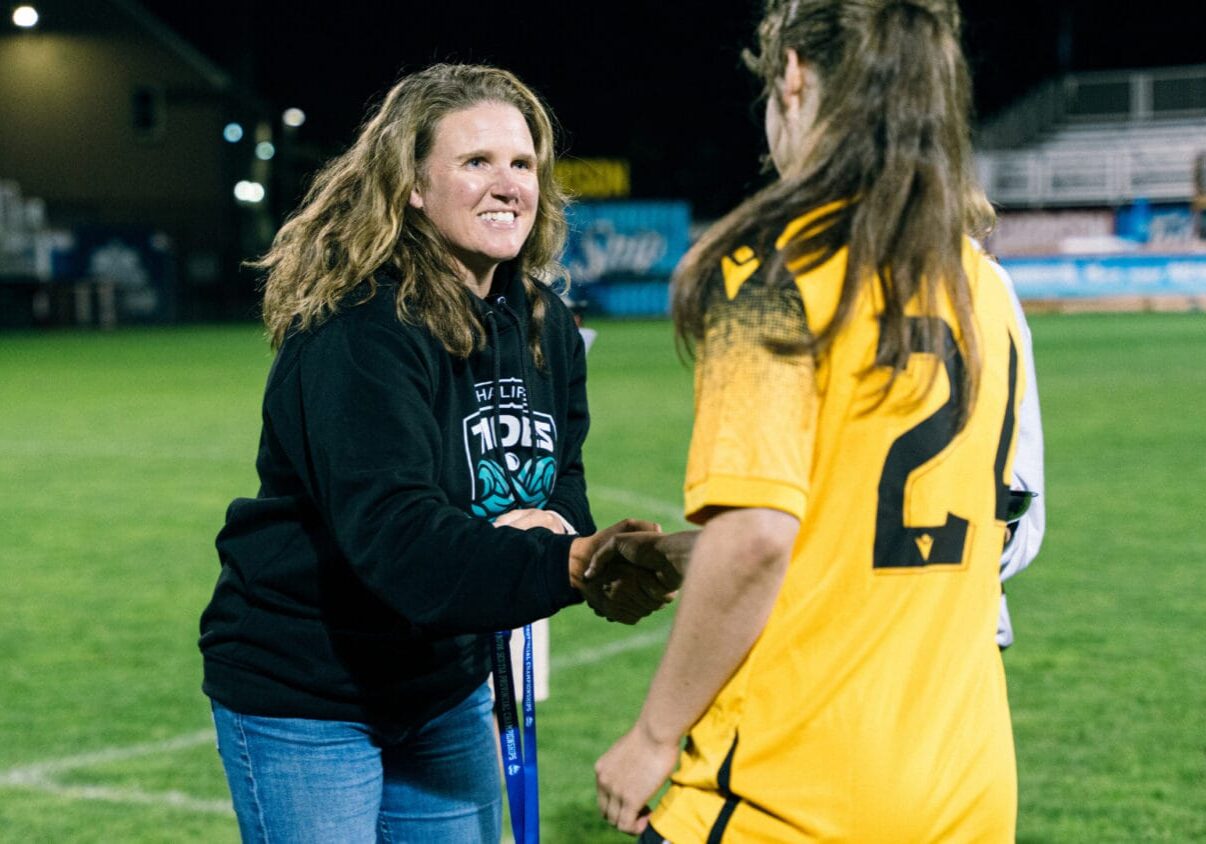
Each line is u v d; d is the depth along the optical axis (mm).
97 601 7988
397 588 2324
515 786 2797
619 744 2008
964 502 2020
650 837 2055
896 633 1966
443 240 2740
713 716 2033
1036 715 5691
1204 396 17672
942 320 1952
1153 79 47375
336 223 2631
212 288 51656
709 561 1865
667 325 39000
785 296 1873
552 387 3006
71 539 9836
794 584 1970
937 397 1957
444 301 2611
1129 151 43406
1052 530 9547
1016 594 7793
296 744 2686
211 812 4797
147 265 47094
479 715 2982
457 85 2730
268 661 2664
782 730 1968
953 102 1974
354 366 2463
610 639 7016
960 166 1979
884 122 1934
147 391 21031
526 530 2320
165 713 5922
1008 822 2096
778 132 2117
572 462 3139
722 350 1890
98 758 5352
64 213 51219
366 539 2346
